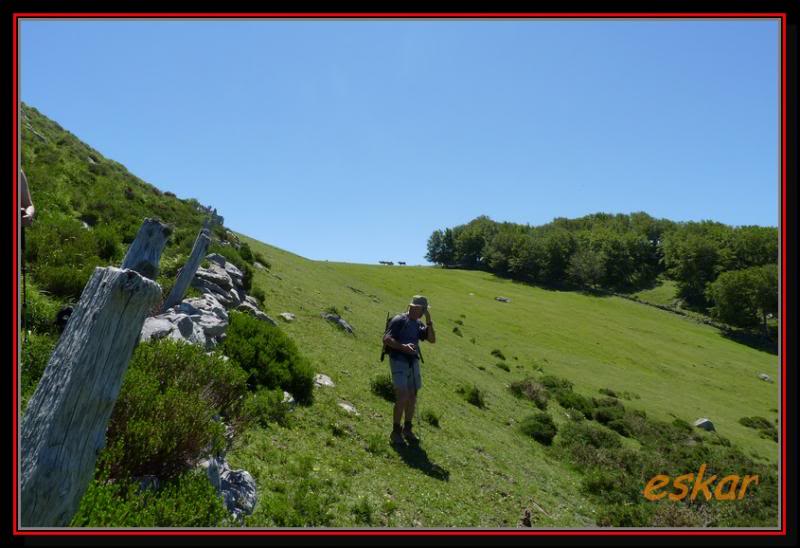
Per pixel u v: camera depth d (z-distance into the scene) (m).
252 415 8.65
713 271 138.00
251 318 12.60
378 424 11.98
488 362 35.84
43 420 3.18
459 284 108.19
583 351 61.38
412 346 11.27
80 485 3.33
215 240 23.48
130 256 7.04
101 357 3.24
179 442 5.51
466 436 14.67
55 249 12.26
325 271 53.47
